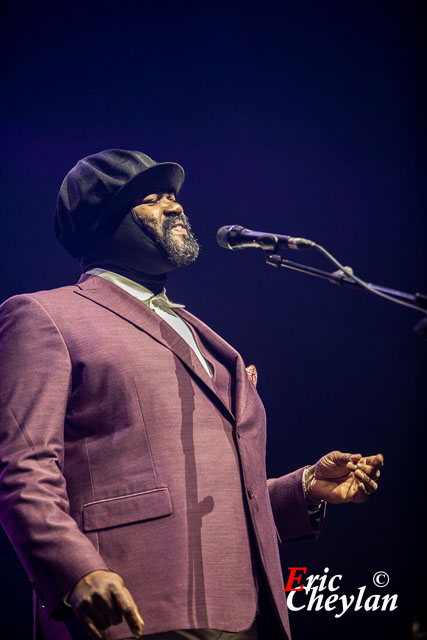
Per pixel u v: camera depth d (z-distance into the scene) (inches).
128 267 172.1
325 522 352.5
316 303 374.3
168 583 127.3
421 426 361.4
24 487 125.3
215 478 139.7
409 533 350.6
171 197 177.2
